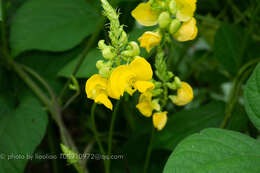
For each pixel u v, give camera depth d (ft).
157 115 1.32
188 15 1.23
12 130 1.51
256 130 1.51
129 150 1.65
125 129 1.84
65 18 1.64
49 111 1.61
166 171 1.12
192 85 2.07
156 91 1.30
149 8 1.25
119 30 1.19
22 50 1.60
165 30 1.24
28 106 1.57
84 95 1.67
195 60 2.05
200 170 1.12
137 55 1.20
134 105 1.65
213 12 1.94
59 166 1.73
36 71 1.68
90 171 1.80
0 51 1.66
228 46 1.60
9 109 1.58
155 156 1.63
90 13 1.65
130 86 1.19
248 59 1.61
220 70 1.99
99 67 1.19
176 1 1.23
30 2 1.68
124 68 1.17
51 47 1.58
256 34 1.70
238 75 1.54
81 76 1.44
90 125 1.86
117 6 1.51
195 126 1.49
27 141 1.49
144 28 1.38
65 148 1.34
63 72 1.55
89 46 1.45
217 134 1.16
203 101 2.00
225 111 1.50
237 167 1.12
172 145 1.46
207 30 1.93
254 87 1.21
